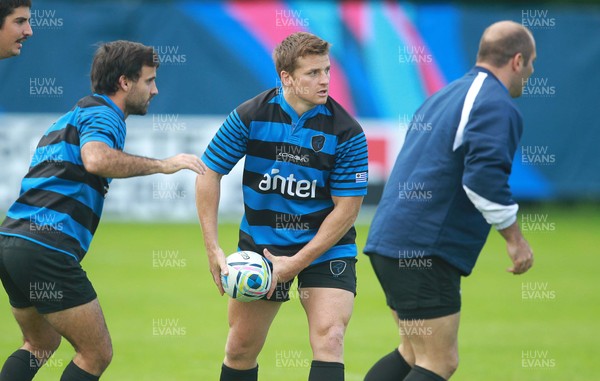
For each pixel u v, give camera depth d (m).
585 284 42.16
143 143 55.69
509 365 26.80
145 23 56.50
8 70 54.34
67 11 55.41
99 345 18.44
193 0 74.38
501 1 83.50
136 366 26.23
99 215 18.91
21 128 54.34
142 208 56.56
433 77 59.56
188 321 33.03
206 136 56.78
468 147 17.44
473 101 17.86
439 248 18.06
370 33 58.75
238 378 20.48
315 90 18.59
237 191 57.12
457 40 59.81
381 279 19.00
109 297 37.22
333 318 18.91
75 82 55.44
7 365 19.39
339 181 19.39
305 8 58.19
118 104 18.94
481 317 34.75
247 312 19.70
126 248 48.97
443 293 18.19
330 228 19.11
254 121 19.34
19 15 19.97
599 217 67.88
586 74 61.59
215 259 19.41
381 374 20.31
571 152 61.72
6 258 18.05
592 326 33.09
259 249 20.03
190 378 24.86
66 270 18.03
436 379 18.17
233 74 57.41
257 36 57.66
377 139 58.97
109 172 17.47
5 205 53.78
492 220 17.28
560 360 27.52
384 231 18.67
